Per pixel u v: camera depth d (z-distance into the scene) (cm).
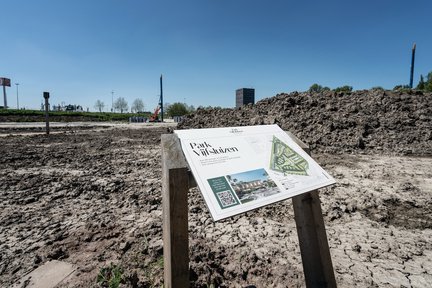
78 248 315
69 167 709
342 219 388
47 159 808
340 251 310
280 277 262
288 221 386
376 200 445
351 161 707
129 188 528
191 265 269
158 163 752
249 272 271
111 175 625
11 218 394
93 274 265
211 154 196
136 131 1797
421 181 542
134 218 390
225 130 219
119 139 1321
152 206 430
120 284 246
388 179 555
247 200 178
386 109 1051
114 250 306
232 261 288
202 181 177
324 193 479
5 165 728
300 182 202
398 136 888
